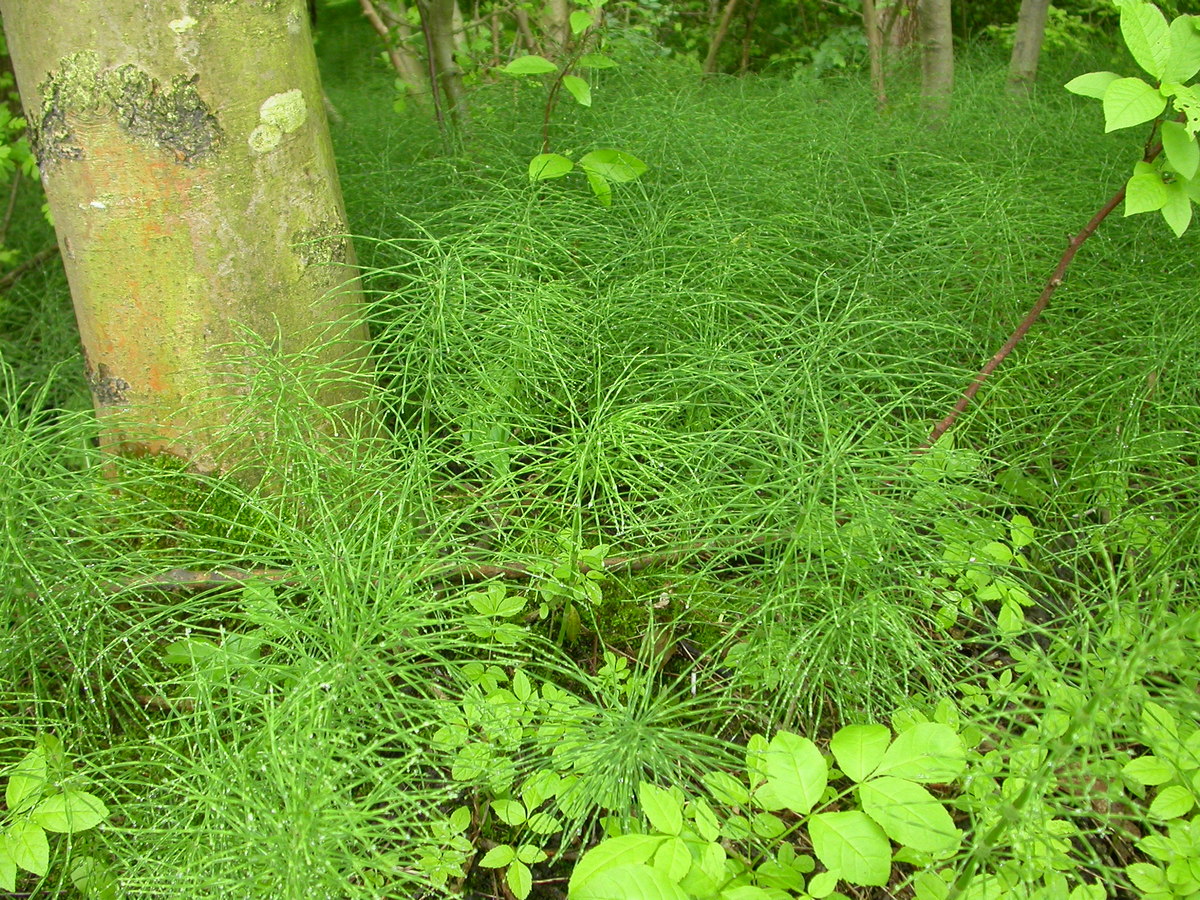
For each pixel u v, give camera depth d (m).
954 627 2.45
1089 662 1.81
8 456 2.19
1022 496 2.76
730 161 3.73
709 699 2.14
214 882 1.64
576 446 2.51
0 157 3.86
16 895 1.97
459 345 2.80
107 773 2.03
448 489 2.85
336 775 1.71
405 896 1.76
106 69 2.24
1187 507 2.59
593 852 1.64
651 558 2.51
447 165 3.88
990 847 1.61
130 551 2.46
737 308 3.08
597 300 3.02
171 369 2.56
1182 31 2.16
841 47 6.62
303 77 2.51
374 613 1.96
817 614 2.26
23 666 2.20
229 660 1.94
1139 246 3.48
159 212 2.38
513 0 5.09
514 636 2.22
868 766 1.73
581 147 3.89
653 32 6.53
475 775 1.95
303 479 2.50
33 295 4.29
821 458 2.24
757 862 1.87
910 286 3.31
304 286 2.64
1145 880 1.74
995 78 5.22
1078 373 2.97
